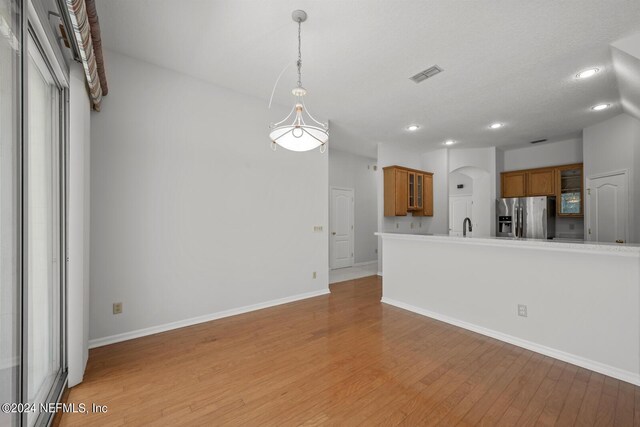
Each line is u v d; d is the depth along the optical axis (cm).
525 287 253
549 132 482
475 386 194
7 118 111
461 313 301
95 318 252
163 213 288
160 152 287
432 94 341
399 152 600
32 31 139
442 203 612
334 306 371
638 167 367
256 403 177
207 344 258
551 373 210
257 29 226
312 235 416
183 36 238
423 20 213
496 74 291
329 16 209
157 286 284
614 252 197
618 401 176
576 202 509
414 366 220
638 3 190
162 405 175
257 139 358
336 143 575
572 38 231
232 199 335
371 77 299
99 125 255
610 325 207
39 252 173
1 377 110
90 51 166
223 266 328
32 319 164
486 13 204
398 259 371
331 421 161
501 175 600
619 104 358
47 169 184
